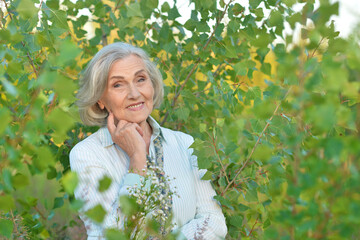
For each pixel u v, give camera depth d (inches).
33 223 70.7
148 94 72.7
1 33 45.7
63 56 27.6
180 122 106.6
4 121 29.9
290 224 30.8
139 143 67.6
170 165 71.7
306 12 40.0
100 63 71.1
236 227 80.2
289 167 64.3
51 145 89.1
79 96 73.5
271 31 87.0
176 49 99.2
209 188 74.0
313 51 45.1
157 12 98.7
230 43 88.0
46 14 74.0
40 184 82.1
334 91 27.6
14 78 66.6
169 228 56.6
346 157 28.0
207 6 84.7
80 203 29.4
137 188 58.2
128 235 48.1
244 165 70.7
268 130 66.9
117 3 106.0
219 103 101.6
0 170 33.4
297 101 30.3
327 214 29.7
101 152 69.4
